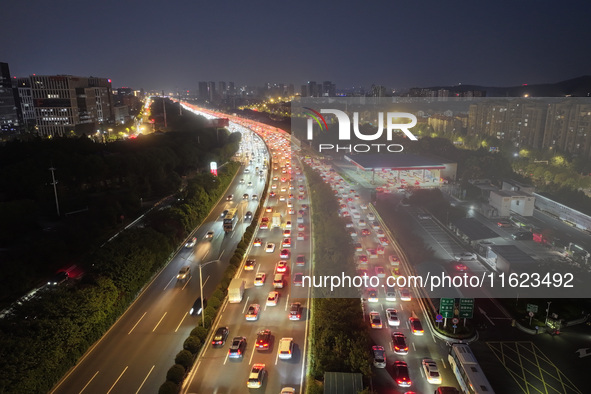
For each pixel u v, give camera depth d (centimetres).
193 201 10788
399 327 6116
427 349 5609
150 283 7450
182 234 9356
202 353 5497
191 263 8306
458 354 5072
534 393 4822
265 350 5534
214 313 6241
